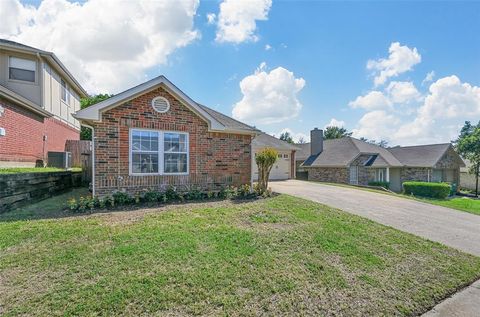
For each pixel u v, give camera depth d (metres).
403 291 4.04
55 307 2.96
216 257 4.41
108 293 3.25
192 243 4.86
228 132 10.78
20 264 3.85
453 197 24.16
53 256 4.12
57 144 15.86
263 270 4.16
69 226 5.54
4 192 6.66
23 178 7.43
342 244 5.53
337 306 3.49
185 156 9.86
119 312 2.96
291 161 23.05
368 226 7.04
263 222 6.58
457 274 4.77
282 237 5.59
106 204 7.62
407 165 26.22
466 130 36.94
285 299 3.51
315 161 26.12
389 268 4.74
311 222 6.84
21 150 11.72
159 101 9.27
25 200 7.53
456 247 6.25
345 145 26.02
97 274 3.67
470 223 8.88
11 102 10.91
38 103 13.54
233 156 10.98
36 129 13.12
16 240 4.68
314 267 4.44
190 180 9.88
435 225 8.20
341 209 9.16
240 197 9.73
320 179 25.34
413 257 5.34
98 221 5.98
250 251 4.75
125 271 3.78
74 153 15.67
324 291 3.79
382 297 3.82
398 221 8.27
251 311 3.20
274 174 22.06
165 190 9.20
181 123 9.73
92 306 3.01
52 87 15.07
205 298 3.34
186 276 3.76
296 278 4.04
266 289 3.67
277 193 11.20
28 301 3.04
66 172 10.54
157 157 9.28
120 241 4.79
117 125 8.50
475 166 26.92
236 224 6.24
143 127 8.95
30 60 13.50
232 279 3.82
